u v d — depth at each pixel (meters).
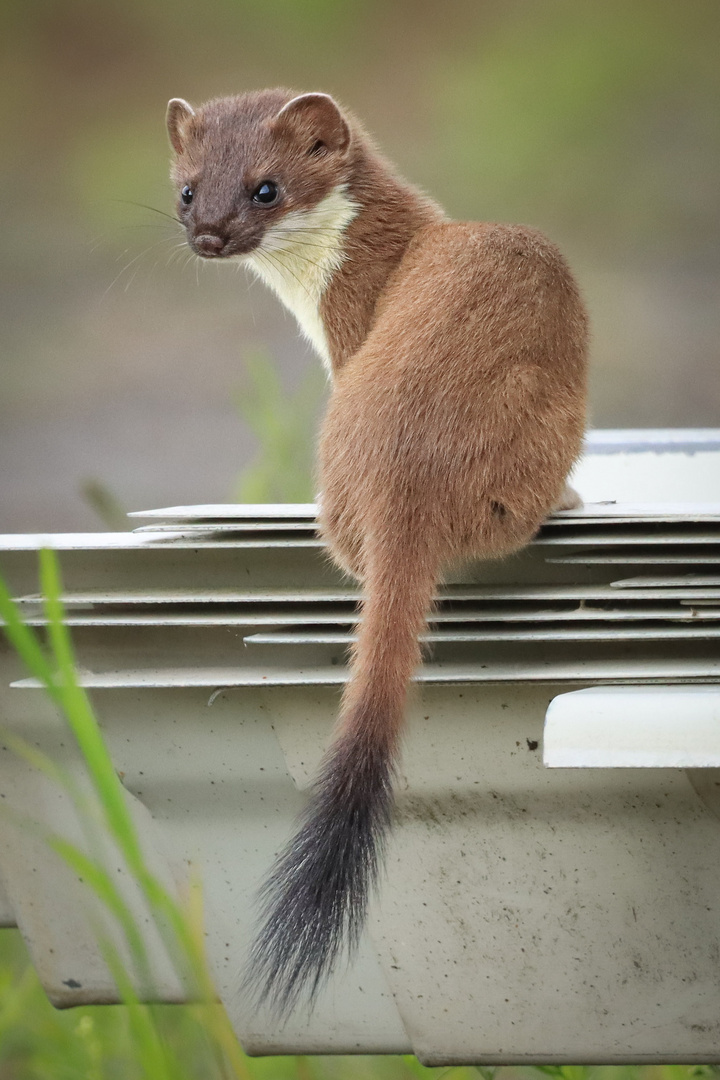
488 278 1.80
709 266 3.98
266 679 1.73
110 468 2.81
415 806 1.73
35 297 3.77
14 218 4.36
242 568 1.75
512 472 1.77
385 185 1.90
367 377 1.79
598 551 1.75
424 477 1.77
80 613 1.74
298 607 1.75
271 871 1.72
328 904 1.70
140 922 1.76
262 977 1.73
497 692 1.73
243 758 1.74
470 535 1.77
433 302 1.80
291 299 1.90
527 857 1.73
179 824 1.75
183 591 1.74
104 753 1.67
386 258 1.88
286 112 1.90
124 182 4.47
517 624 1.74
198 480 2.73
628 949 1.73
